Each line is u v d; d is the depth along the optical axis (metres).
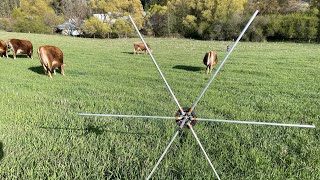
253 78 15.17
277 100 10.02
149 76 15.47
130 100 9.63
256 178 4.68
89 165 4.89
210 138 6.13
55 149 5.43
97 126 6.67
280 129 6.80
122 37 71.38
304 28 57.22
